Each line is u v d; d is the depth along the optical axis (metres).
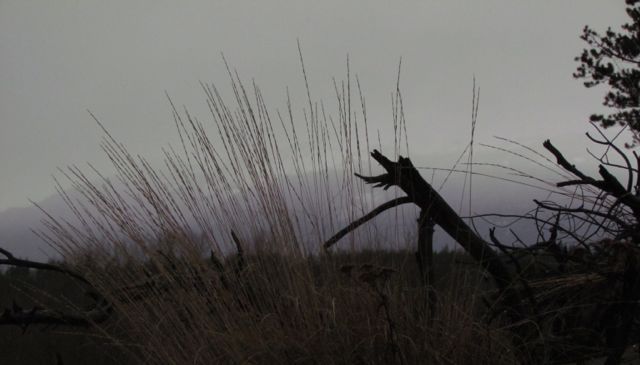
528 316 2.55
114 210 2.81
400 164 2.68
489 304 2.60
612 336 2.57
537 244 2.81
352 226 2.74
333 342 2.44
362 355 2.42
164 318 2.69
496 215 2.76
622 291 2.53
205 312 2.66
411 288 2.59
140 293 2.74
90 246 2.85
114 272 2.84
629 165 2.80
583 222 2.78
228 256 2.80
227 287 2.79
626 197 2.69
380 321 2.46
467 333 2.44
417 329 2.44
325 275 2.66
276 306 2.64
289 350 2.46
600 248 2.68
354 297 2.56
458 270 2.64
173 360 2.59
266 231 2.76
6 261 2.81
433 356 2.37
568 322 2.70
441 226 2.72
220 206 2.81
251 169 2.79
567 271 2.86
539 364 2.49
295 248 2.69
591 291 2.66
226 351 2.51
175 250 2.80
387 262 2.69
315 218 2.79
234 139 2.85
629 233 2.68
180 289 2.69
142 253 2.82
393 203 2.76
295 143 2.89
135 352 2.74
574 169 2.78
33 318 2.75
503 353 2.45
